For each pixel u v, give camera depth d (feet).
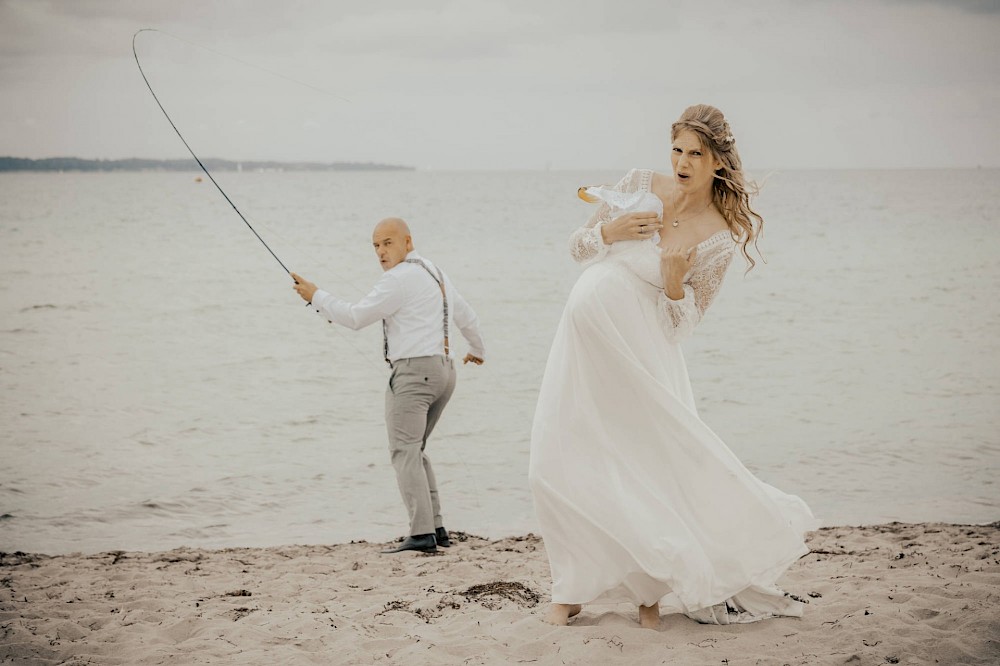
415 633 12.10
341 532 20.65
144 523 21.20
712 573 11.12
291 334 49.47
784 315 56.03
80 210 204.03
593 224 12.48
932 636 11.12
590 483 11.38
